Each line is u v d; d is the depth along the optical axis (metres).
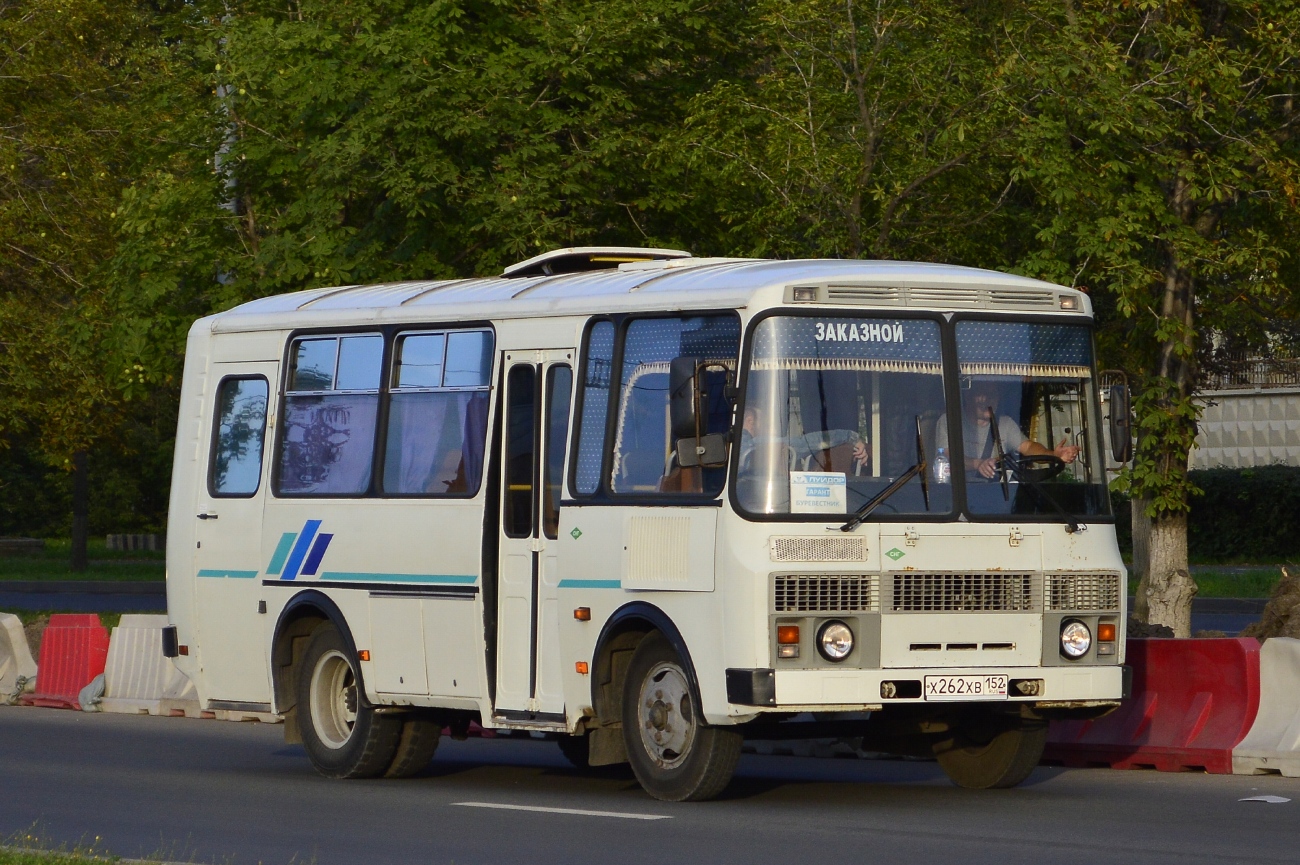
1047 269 24.17
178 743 24.12
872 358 16.19
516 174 28.14
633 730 16.78
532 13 30.17
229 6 32.25
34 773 20.62
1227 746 18.45
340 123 28.94
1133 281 23.78
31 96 39.78
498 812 16.67
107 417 39.56
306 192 29.91
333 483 20.09
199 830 16.00
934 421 16.30
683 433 15.66
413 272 29.16
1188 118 25.25
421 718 19.78
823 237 26.05
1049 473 16.69
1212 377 67.69
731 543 15.65
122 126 37.56
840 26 25.59
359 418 19.94
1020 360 16.77
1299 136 26.45
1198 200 25.48
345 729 20.02
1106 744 19.52
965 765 18.00
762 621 15.46
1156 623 26.92
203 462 21.72
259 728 26.17
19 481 97.31
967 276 16.72
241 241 30.97
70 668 29.38
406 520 19.08
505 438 18.25
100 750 23.27
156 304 31.52
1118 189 24.77
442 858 14.07
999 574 16.20
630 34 28.97
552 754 23.03
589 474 17.30
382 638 19.25
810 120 25.44
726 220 28.41
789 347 15.97
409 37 28.08
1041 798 17.12
